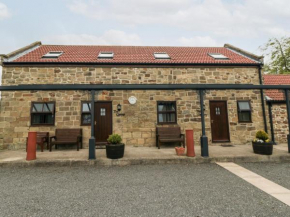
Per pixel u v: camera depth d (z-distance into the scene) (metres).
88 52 9.05
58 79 7.40
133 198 3.00
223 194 3.15
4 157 5.49
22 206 2.75
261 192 3.24
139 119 7.60
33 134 5.19
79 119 7.36
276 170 4.54
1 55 7.10
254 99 8.09
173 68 7.99
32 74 7.31
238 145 7.54
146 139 7.53
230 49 10.76
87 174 4.28
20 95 7.18
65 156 5.62
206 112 7.87
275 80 9.16
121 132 7.47
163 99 7.80
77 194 3.17
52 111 7.21
